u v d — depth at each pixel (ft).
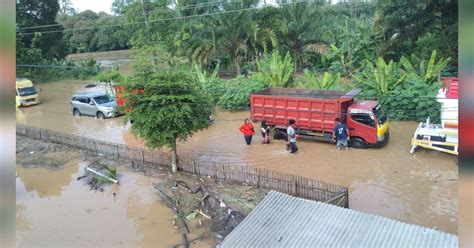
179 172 46.65
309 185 37.09
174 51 107.14
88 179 46.78
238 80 75.31
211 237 32.40
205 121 46.09
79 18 181.27
